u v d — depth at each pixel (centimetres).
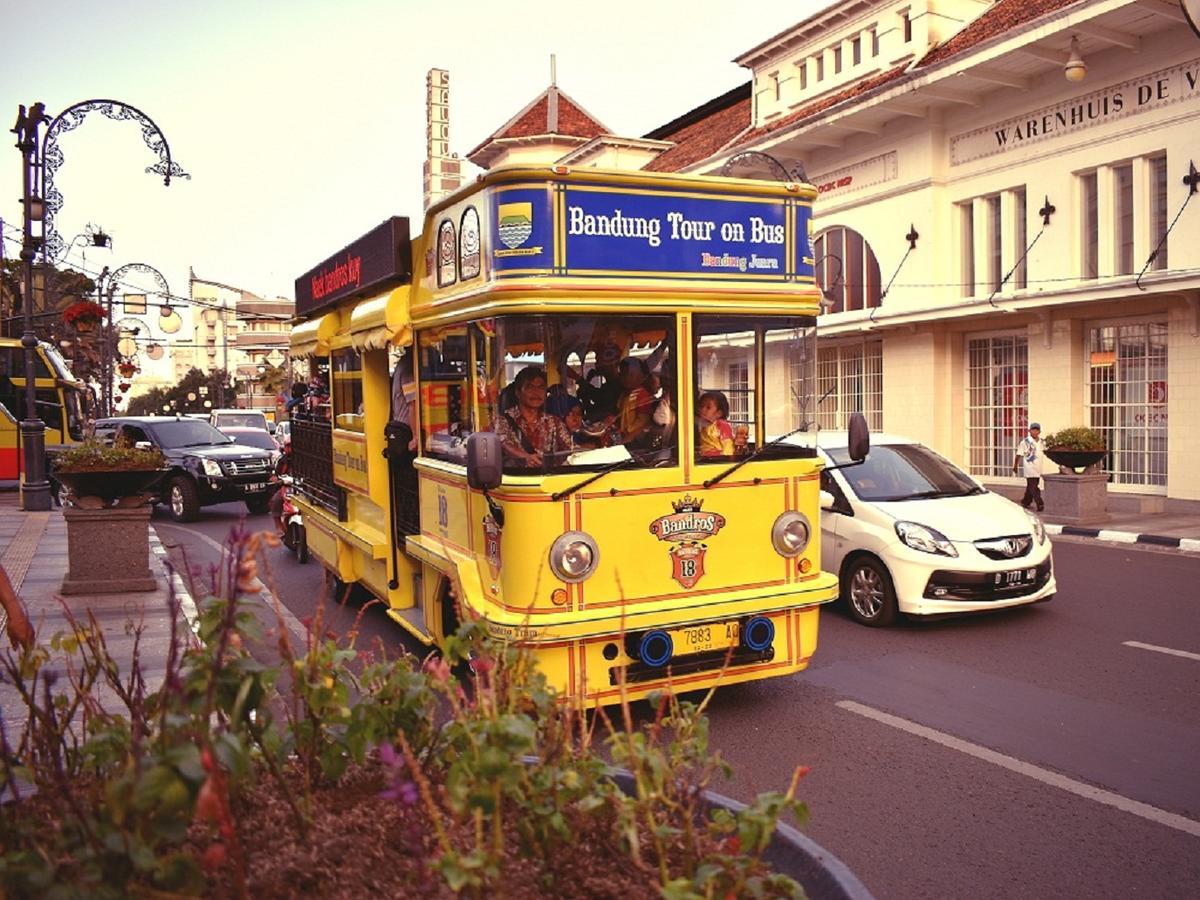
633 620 584
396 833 295
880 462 1008
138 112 1708
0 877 220
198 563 1295
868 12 2275
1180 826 488
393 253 751
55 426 2681
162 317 2992
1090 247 1812
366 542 849
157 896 229
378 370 840
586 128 3431
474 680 323
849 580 937
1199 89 1595
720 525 621
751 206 637
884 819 501
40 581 1098
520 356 586
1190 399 1642
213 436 2072
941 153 2058
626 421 606
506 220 586
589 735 329
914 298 2103
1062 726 632
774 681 739
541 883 274
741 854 265
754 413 643
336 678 319
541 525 574
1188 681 720
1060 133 1825
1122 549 1328
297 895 262
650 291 604
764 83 2603
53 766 293
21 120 1869
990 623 911
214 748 236
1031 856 459
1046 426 1884
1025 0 2005
